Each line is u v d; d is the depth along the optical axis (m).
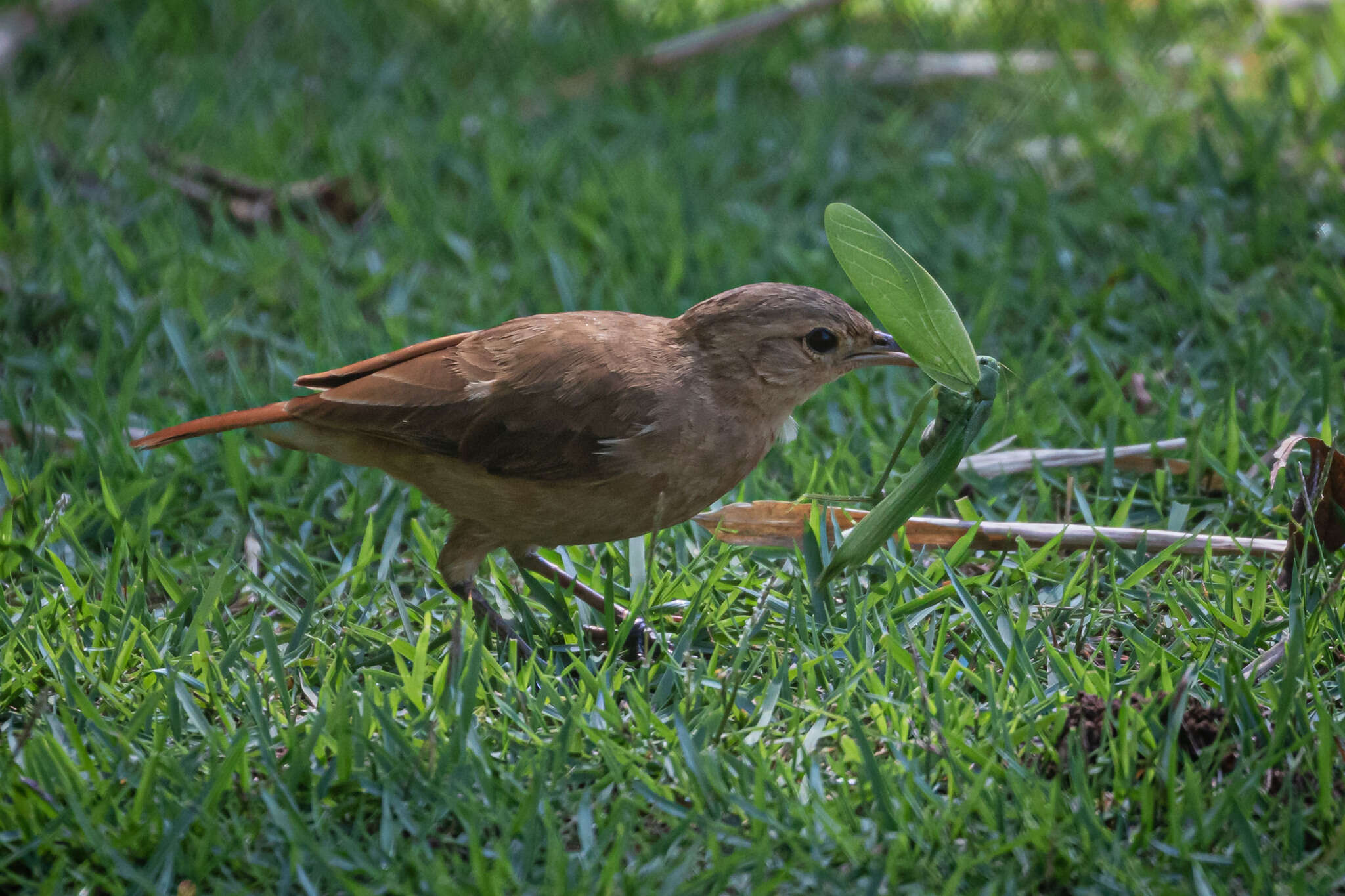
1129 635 8.15
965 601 8.23
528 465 8.40
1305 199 14.17
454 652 7.60
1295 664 6.96
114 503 9.80
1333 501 8.81
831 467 10.25
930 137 16.88
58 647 8.20
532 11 20.55
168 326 11.69
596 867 6.36
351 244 14.14
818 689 7.98
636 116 17.20
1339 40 17.66
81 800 6.77
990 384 8.20
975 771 7.04
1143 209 14.21
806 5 19.00
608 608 8.64
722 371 8.63
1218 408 11.00
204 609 8.34
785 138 16.61
